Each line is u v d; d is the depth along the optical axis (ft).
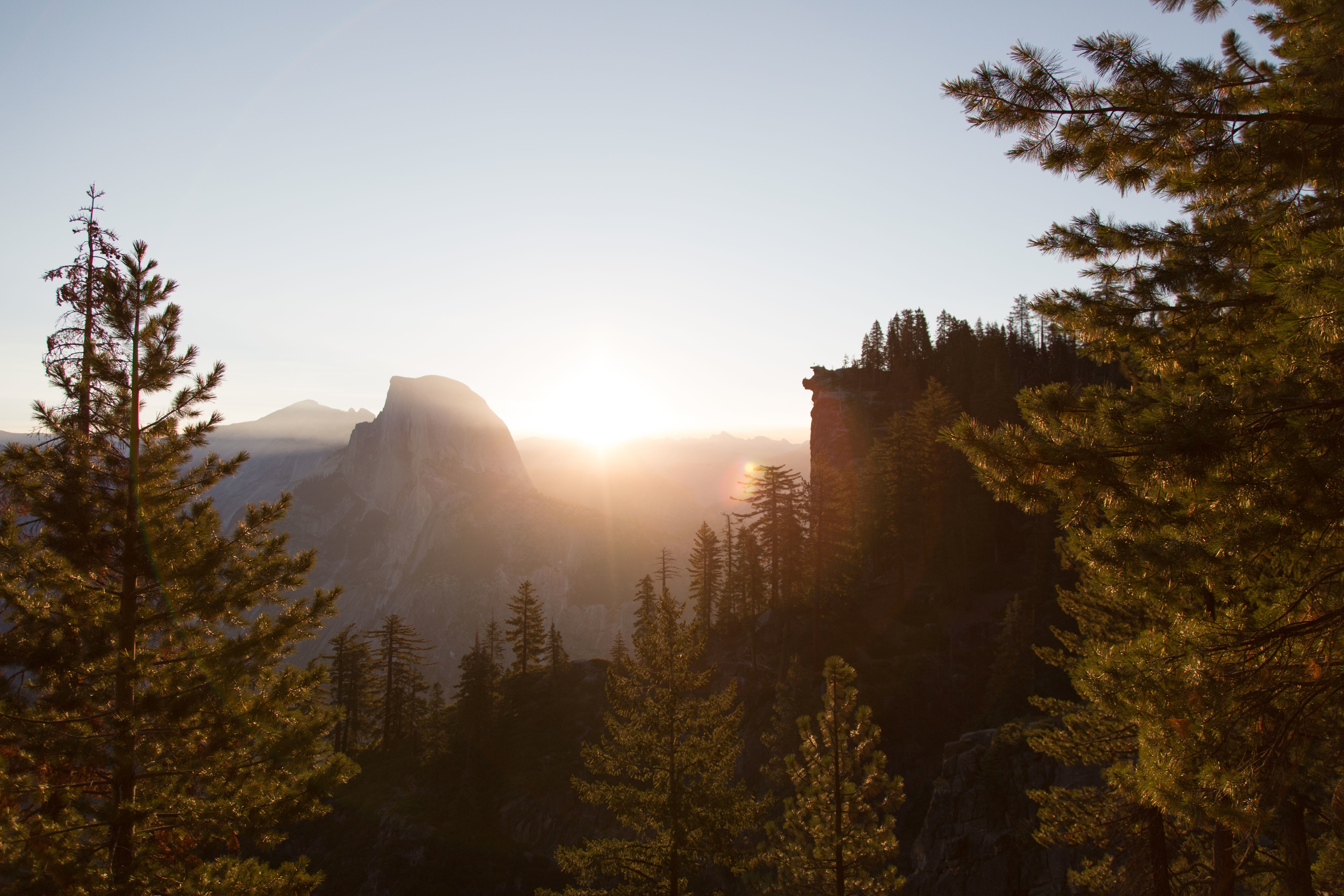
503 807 156.76
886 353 300.20
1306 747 21.65
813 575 163.22
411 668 201.67
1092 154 25.08
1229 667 22.26
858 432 261.44
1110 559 24.93
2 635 36.35
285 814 39.45
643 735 64.80
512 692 204.13
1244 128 23.56
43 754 35.88
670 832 61.77
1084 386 25.76
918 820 120.16
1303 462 18.21
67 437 40.27
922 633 155.53
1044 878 86.43
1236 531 20.79
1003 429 23.63
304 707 45.55
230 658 41.09
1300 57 24.18
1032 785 93.81
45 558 39.91
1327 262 17.01
